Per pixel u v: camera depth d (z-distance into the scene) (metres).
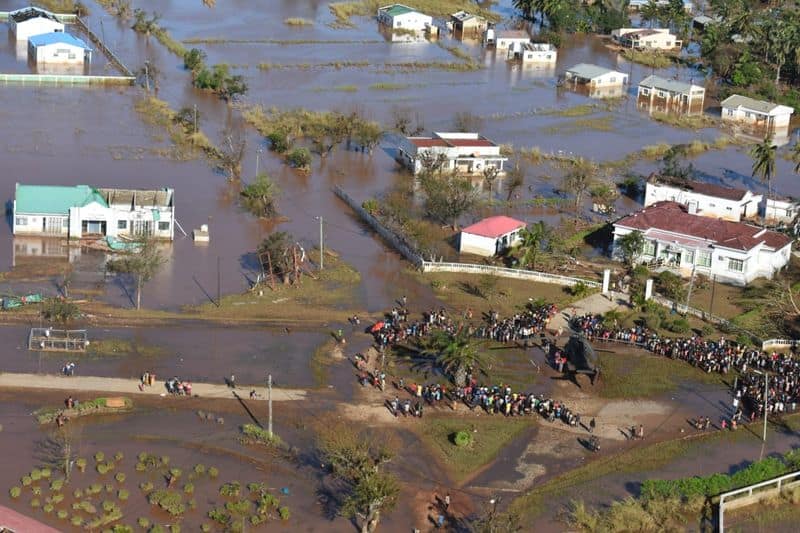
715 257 184.25
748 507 122.00
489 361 150.62
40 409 129.88
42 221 183.00
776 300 176.50
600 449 131.50
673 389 146.75
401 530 113.62
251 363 145.50
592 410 140.50
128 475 118.81
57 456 121.12
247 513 113.75
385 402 138.25
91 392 134.62
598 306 170.75
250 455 124.38
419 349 152.38
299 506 115.88
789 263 194.88
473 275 179.75
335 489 119.31
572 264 187.50
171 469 119.69
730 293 180.00
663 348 156.12
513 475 125.12
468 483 122.94
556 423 136.50
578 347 146.75
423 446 129.38
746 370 152.12
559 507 119.38
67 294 161.50
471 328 158.38
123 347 146.62
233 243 187.50
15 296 159.38
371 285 173.62
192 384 138.75
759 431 137.62
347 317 161.62
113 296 163.12
